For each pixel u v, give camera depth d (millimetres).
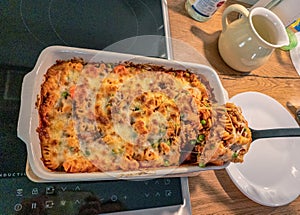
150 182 512
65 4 616
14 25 561
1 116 486
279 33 621
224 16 652
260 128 649
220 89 557
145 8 676
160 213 494
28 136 437
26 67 533
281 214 579
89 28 615
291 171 614
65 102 476
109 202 477
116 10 652
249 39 604
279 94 724
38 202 447
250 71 700
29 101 460
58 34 584
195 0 679
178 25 695
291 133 525
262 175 592
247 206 561
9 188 445
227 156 493
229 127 503
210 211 535
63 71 498
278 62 763
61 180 429
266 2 742
